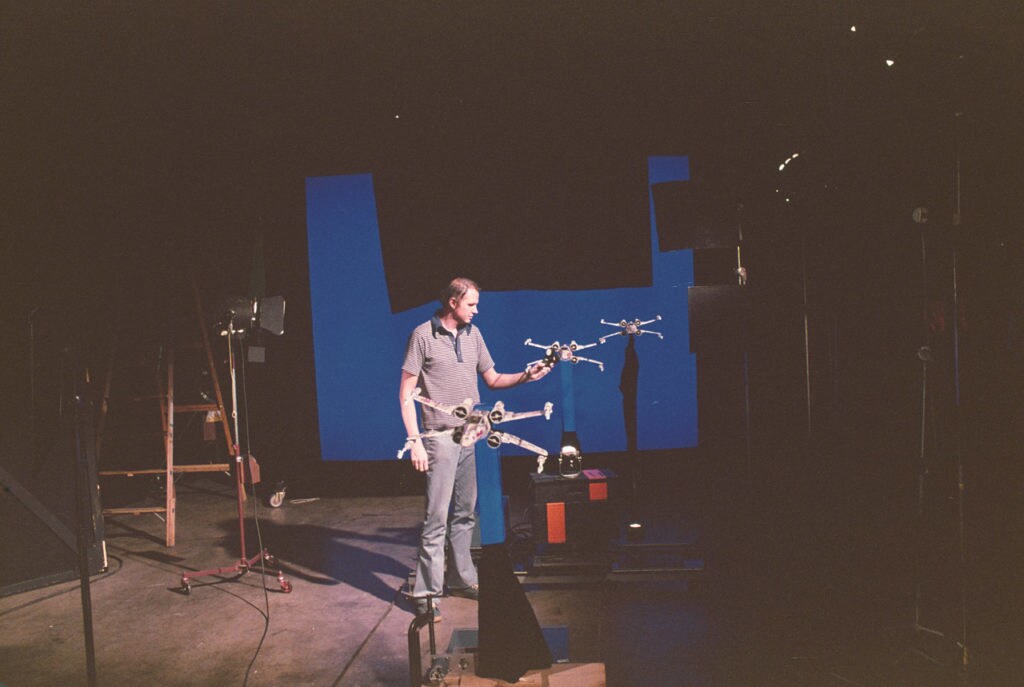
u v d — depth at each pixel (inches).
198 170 252.1
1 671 140.7
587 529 178.5
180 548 214.4
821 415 265.6
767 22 220.1
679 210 231.3
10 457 181.3
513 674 113.7
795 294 268.7
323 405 285.0
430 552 154.8
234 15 212.7
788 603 158.2
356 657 141.0
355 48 231.0
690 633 145.6
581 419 280.4
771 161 257.4
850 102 193.3
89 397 198.4
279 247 275.7
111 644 151.5
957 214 118.7
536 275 250.5
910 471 214.8
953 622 134.8
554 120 246.1
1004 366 121.7
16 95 194.5
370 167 263.0
